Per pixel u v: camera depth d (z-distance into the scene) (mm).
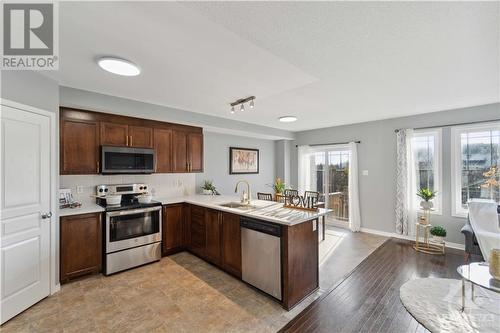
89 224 2902
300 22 1561
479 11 1458
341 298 2486
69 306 2318
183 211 3859
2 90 2072
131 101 3283
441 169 4098
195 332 1965
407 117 4465
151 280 2867
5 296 2084
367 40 1802
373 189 4938
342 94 3111
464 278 2057
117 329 1998
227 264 3021
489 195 3711
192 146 4289
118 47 1871
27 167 2273
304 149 6090
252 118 4594
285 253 2299
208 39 1761
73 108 2988
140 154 3553
